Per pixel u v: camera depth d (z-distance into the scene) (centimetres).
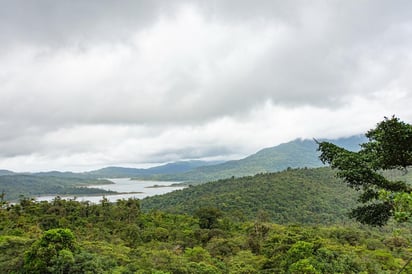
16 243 4631
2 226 6166
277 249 5172
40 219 6931
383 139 1266
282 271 4412
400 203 960
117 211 8131
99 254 4678
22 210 7450
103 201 8656
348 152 1407
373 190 1347
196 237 7019
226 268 4825
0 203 7381
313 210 11406
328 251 4650
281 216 10762
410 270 2352
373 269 4466
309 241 5378
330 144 1459
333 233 6962
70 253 4075
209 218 8144
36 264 3994
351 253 4781
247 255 5288
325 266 4291
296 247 4559
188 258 5016
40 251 4072
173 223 8106
